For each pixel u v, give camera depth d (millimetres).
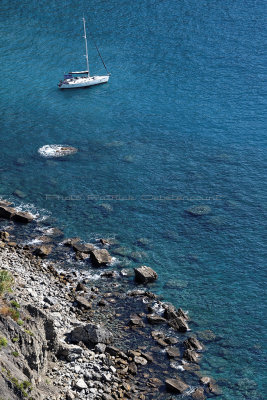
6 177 86375
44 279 61875
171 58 133750
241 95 114562
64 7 166000
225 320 57750
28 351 42750
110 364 49688
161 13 162000
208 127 102312
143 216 76688
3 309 44375
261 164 89438
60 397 43344
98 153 94062
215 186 83875
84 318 56438
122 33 148500
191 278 64375
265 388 49250
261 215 76250
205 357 52719
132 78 124312
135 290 61688
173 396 47531
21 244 69625
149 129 102312
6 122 104812
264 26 151125
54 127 103375
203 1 171500
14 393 37656
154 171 88438
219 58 132875
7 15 160125
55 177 86688
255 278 64188
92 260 66938
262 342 54812
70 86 118562
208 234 72500
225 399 47719
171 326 56281
